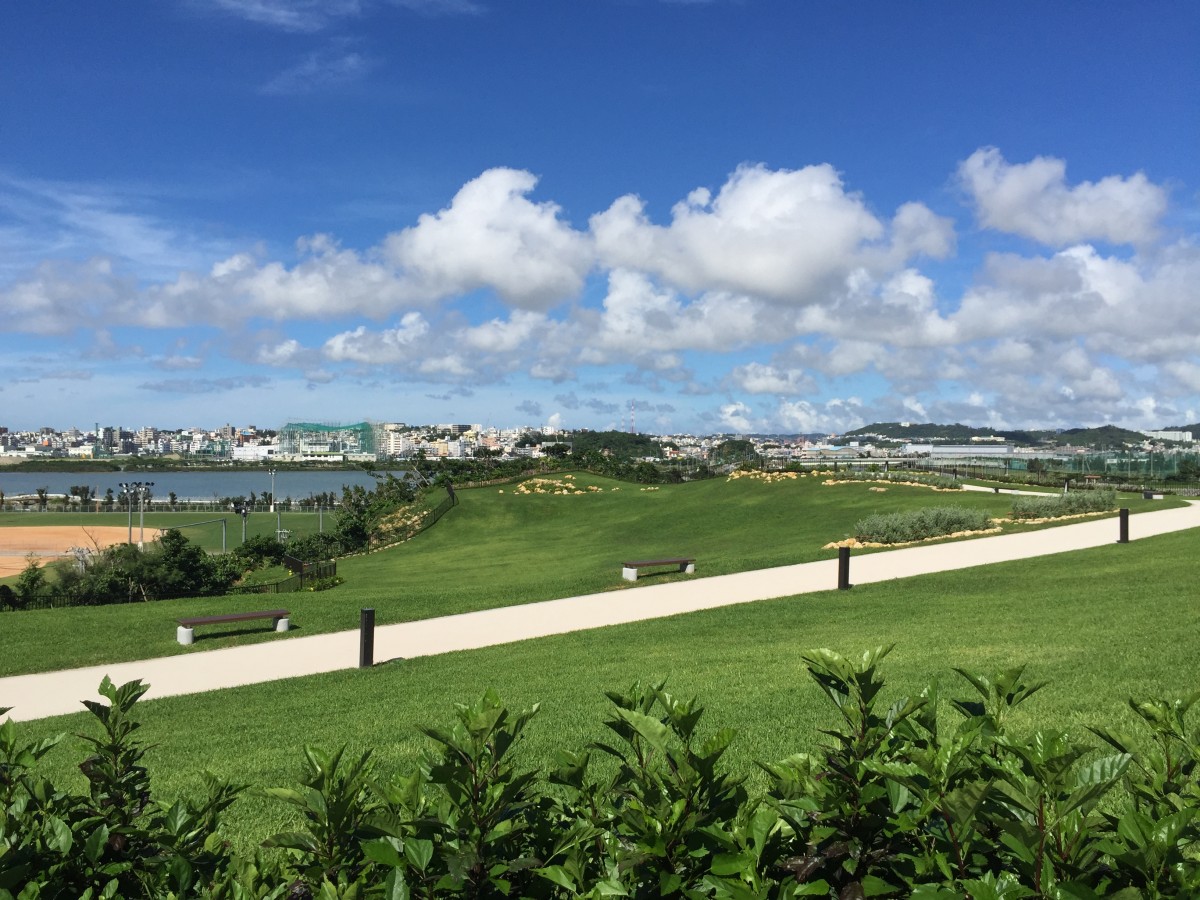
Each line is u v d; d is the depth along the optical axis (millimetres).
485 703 2166
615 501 54688
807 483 51125
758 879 1867
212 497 136625
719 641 13242
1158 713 2326
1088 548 22016
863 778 1992
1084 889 1554
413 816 2107
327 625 17594
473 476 72188
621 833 2070
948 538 26859
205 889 2207
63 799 2479
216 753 8430
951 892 1638
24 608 26844
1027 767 1851
